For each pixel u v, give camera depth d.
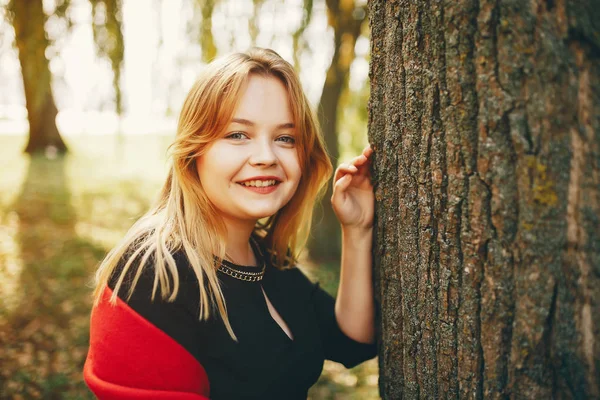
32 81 4.05
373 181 1.40
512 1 0.97
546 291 1.00
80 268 5.66
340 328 1.60
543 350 1.01
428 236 1.20
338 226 6.92
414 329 1.28
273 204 1.33
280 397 1.34
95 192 10.95
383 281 1.40
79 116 4.45
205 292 1.21
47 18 3.88
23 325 4.09
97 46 4.37
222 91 1.27
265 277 1.54
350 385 3.62
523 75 0.98
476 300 1.11
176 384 1.15
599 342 0.95
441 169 1.15
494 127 1.02
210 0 4.88
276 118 1.31
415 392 1.29
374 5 1.31
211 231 1.35
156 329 1.14
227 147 1.29
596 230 0.94
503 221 1.04
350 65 6.05
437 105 1.14
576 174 0.95
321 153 1.55
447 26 1.08
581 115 0.94
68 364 3.54
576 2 0.94
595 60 0.93
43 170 13.05
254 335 1.30
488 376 1.10
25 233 7.14
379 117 1.33
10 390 3.16
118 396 1.10
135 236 1.29
